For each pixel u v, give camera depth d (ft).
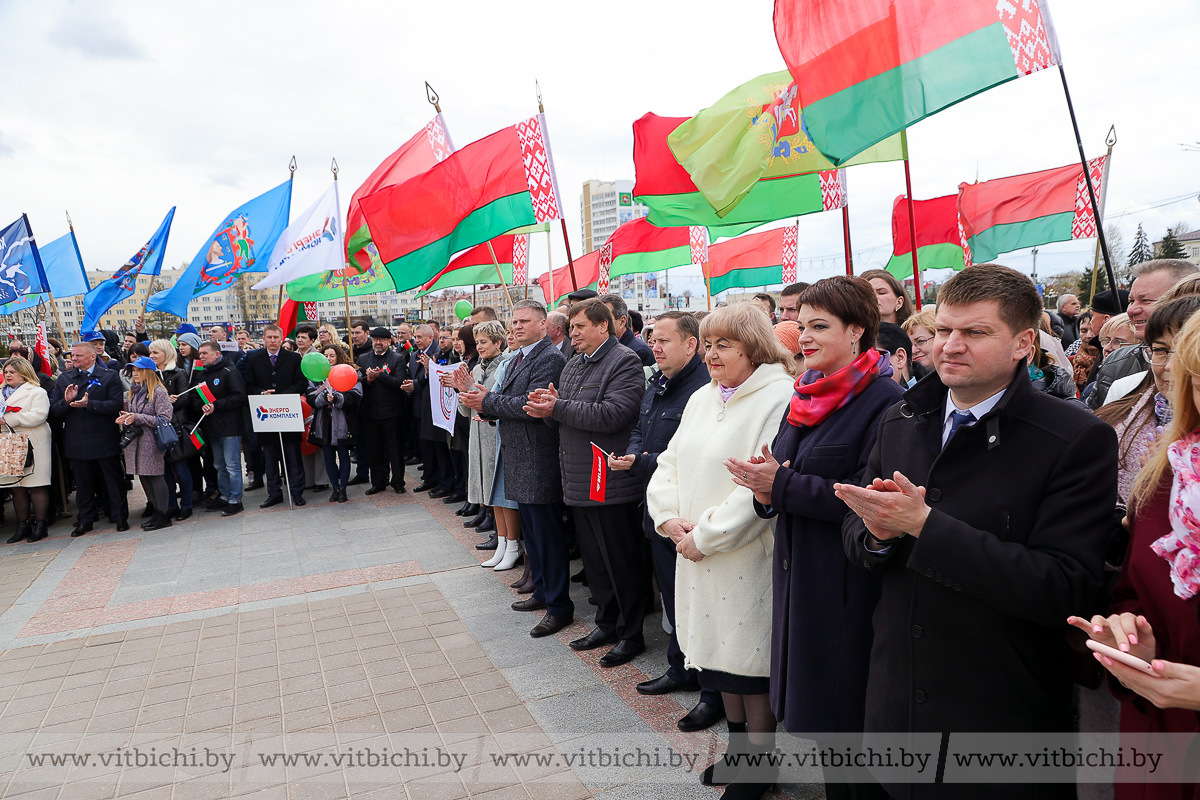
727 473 8.60
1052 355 11.34
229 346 33.83
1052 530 5.14
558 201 18.03
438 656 12.72
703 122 16.65
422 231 19.08
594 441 12.09
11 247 28.09
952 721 5.53
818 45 12.18
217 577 17.62
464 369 14.01
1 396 23.59
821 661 7.05
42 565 19.38
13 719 11.12
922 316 10.86
